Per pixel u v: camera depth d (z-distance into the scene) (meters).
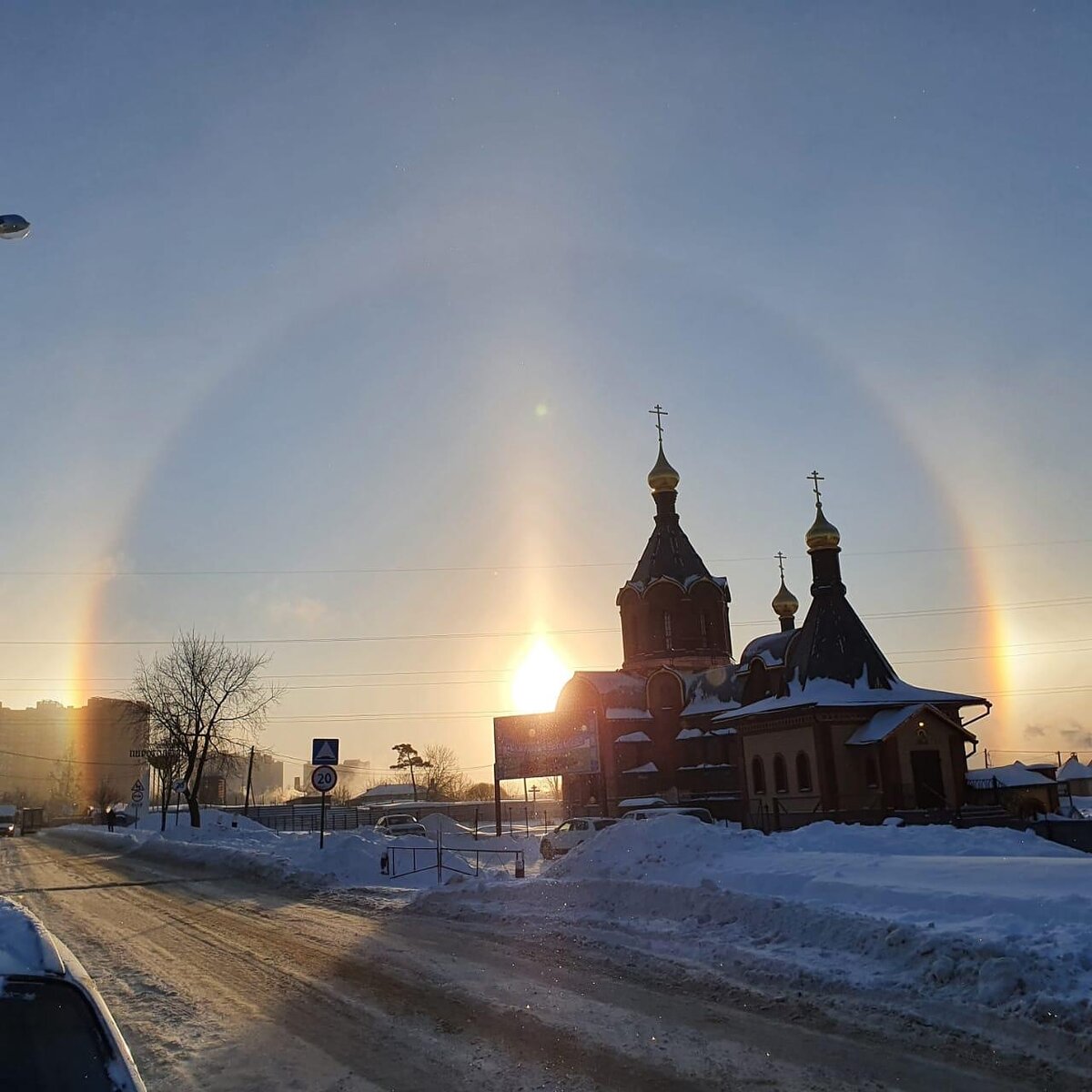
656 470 69.81
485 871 28.84
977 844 20.66
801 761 45.91
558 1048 8.52
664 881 17.73
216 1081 8.06
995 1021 8.53
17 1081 4.05
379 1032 9.40
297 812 82.00
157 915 19.17
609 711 64.31
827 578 49.41
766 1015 9.29
